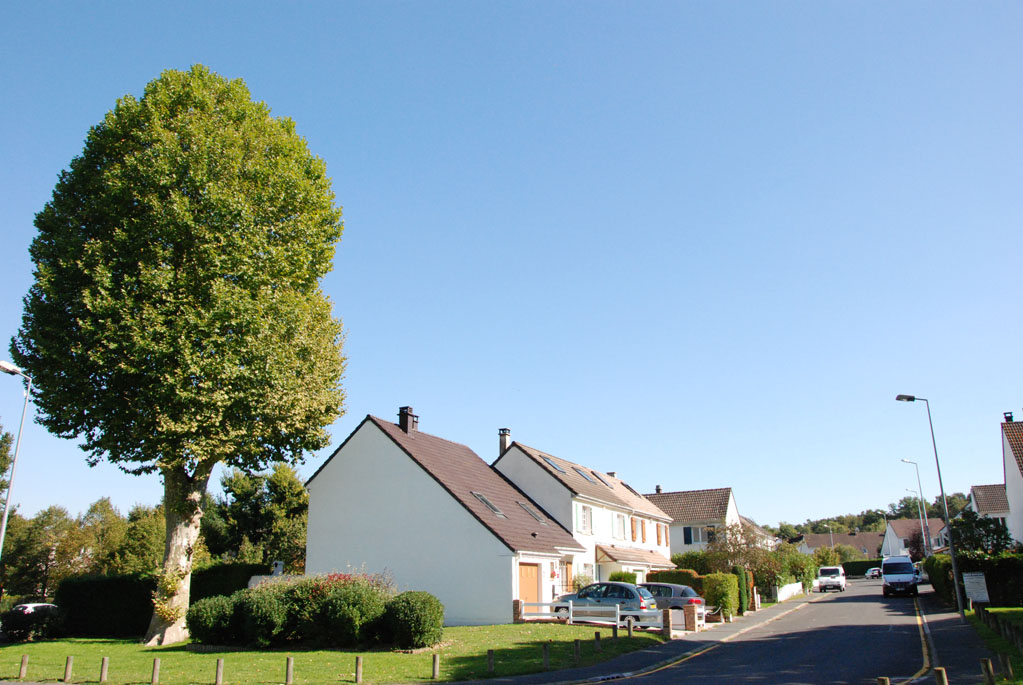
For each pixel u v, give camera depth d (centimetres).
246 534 5216
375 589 2212
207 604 2219
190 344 2223
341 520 3184
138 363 2216
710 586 3350
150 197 2289
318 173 2759
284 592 2223
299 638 2180
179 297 2275
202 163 2366
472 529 2966
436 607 2108
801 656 1952
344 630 2086
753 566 4500
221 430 2328
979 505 6025
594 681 1602
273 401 2380
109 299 2197
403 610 2045
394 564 3038
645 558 4572
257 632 2144
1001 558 3183
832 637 2403
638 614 2711
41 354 2281
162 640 2431
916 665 1712
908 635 2348
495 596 2862
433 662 1641
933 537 9781
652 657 1988
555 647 2064
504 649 2028
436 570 2970
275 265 2462
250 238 2394
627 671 1731
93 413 2294
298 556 5112
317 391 2700
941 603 3634
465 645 2108
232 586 3152
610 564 4062
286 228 2533
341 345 3056
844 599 4544
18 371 2211
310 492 3272
